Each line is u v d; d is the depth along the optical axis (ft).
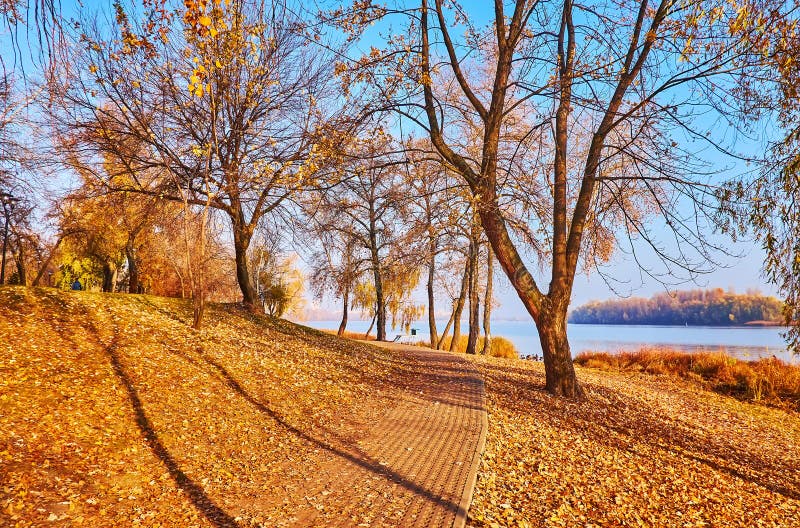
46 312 36.65
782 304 24.91
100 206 56.08
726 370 66.80
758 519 22.82
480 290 101.50
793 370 62.34
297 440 25.31
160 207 55.36
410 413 32.55
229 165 48.65
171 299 57.67
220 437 24.22
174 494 17.76
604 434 32.04
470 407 34.50
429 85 39.88
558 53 42.68
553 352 41.91
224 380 33.22
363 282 113.39
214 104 43.37
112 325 38.01
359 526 15.93
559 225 41.42
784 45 22.94
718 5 24.82
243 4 40.04
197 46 38.68
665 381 66.39
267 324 59.26
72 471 17.76
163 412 25.46
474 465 22.07
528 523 17.87
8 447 17.94
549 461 25.13
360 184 57.00
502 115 40.47
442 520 16.47
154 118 47.73
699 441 35.29
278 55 50.65
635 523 19.81
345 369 46.57
